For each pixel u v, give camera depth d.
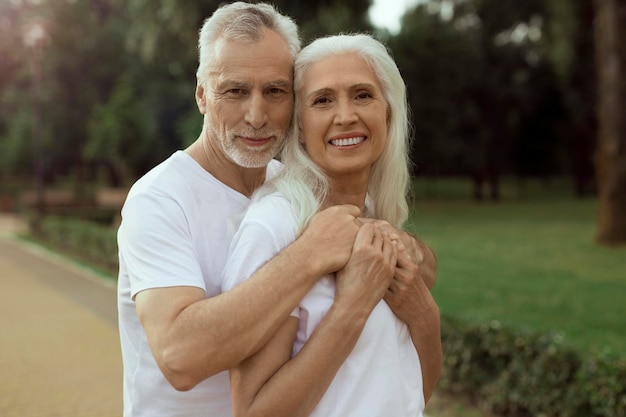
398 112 1.78
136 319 1.69
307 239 1.50
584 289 8.80
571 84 28.80
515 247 13.48
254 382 1.44
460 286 9.04
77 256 13.58
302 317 1.53
